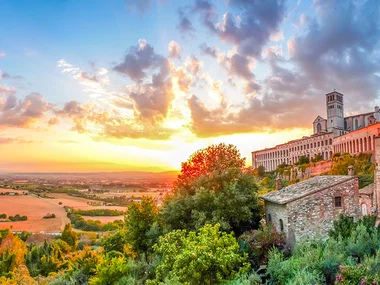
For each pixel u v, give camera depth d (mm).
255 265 25875
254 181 37688
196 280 17703
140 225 39531
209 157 39781
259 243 26562
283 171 110062
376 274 14406
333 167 81438
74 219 127250
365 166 71500
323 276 17312
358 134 89188
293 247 26297
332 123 128375
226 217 33031
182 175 40344
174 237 21109
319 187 29391
